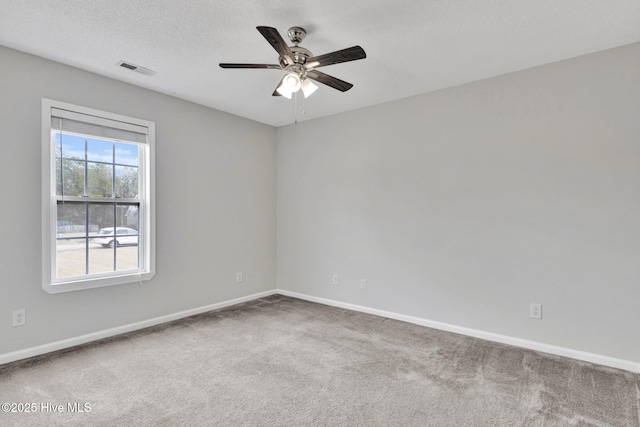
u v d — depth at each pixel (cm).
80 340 305
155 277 359
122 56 281
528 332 302
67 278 300
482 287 326
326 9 216
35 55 278
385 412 207
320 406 213
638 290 257
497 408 210
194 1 208
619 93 263
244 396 223
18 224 271
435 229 355
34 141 278
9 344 268
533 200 299
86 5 212
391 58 282
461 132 338
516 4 210
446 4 211
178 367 263
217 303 421
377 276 398
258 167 472
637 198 257
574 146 281
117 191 333
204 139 404
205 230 407
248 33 246
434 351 295
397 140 381
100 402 215
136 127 341
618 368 262
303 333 337
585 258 277
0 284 263
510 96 310
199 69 304
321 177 449
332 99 381
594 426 193
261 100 385
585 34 245
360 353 290
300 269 474
